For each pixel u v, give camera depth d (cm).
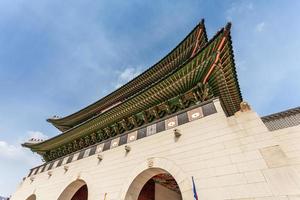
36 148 2789
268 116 1323
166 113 1631
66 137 2370
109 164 1500
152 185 1694
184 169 1059
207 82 1426
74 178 1678
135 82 2448
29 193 2056
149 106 1720
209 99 1368
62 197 1656
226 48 1238
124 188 1237
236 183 857
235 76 1438
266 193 770
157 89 1577
